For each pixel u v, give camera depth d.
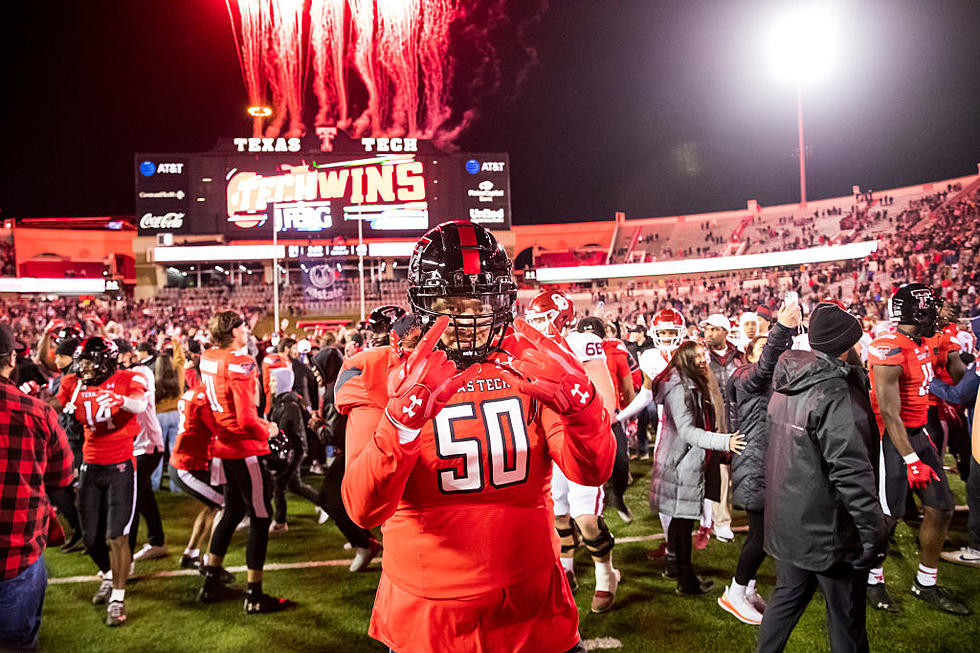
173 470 5.09
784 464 2.65
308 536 5.62
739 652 3.39
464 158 38.75
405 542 1.62
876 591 3.82
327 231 38.09
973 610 3.76
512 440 1.61
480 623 1.60
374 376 1.63
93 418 3.97
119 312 37.53
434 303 1.59
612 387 3.55
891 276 29.53
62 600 4.31
